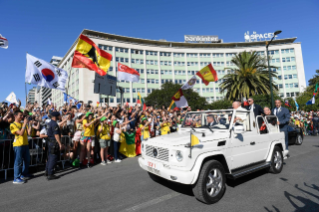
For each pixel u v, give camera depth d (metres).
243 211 3.25
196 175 3.34
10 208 3.55
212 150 3.69
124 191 4.27
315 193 3.96
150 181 4.91
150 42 57.75
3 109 7.00
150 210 3.34
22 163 5.46
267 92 23.27
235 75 24.33
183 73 59.22
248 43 63.47
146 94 53.88
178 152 3.45
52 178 5.27
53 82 8.44
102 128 7.06
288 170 5.67
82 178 5.37
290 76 59.81
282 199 3.70
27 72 7.62
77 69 46.88
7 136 6.09
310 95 37.06
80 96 44.19
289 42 64.38
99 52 9.12
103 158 7.09
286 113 6.87
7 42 8.37
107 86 10.73
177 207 3.43
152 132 9.31
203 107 43.66
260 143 4.89
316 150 8.92
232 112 4.43
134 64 53.56
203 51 61.09
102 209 3.43
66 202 3.77
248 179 4.92
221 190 3.70
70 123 7.35
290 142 10.21
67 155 6.70
